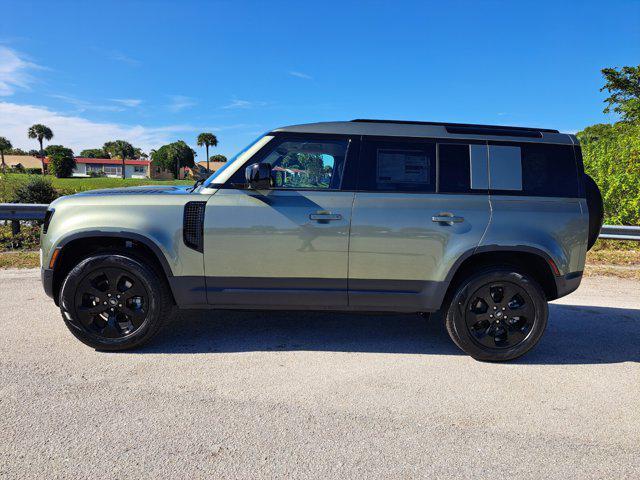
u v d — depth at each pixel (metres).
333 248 3.58
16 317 4.44
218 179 3.68
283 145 3.68
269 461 2.29
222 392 3.02
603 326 4.71
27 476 2.12
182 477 2.15
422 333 4.36
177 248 3.56
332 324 4.54
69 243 3.57
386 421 2.72
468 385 3.25
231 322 4.50
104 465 2.22
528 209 3.62
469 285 3.60
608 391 3.21
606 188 10.23
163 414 2.71
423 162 3.66
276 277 3.62
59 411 2.71
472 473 2.25
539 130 3.89
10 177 14.48
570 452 2.46
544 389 3.22
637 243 9.56
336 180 3.65
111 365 3.39
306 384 3.18
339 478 2.18
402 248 3.58
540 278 3.85
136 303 3.64
